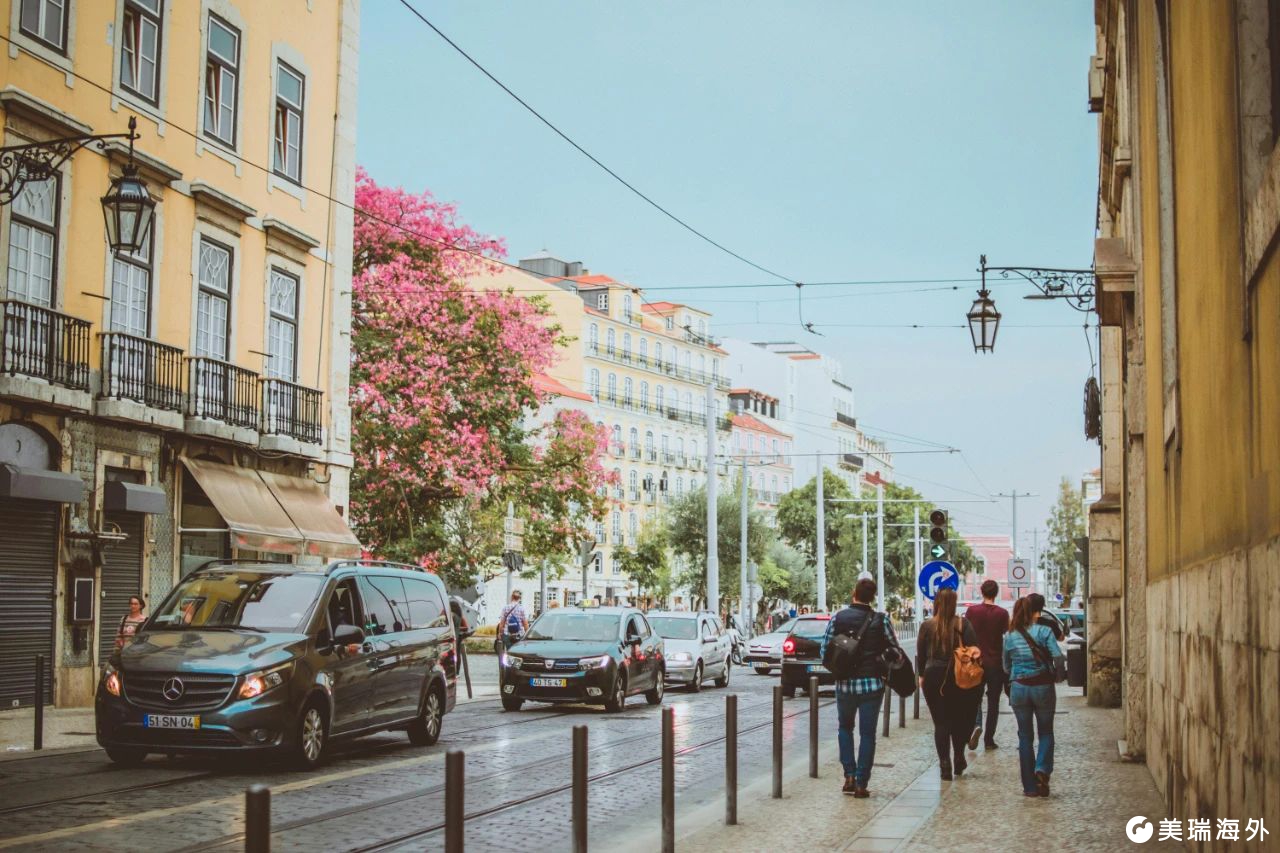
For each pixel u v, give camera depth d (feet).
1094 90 67.00
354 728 49.98
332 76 100.48
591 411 290.35
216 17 85.97
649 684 82.89
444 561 119.03
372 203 118.11
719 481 335.26
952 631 44.91
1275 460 17.29
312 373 97.14
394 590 55.93
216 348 85.97
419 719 56.03
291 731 45.47
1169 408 32.07
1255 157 18.83
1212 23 21.71
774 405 399.03
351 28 102.68
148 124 78.59
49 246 70.95
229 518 80.89
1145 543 47.32
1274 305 17.19
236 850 30.78
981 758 52.08
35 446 69.41
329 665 48.21
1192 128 25.26
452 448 112.98
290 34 94.79
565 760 51.55
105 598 75.31
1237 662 20.57
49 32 70.74
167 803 38.04
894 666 41.04
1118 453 82.58
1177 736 31.55
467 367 116.06
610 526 294.25
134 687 44.73
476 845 33.12
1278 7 18.31
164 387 78.74
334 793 41.19
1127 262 49.44
